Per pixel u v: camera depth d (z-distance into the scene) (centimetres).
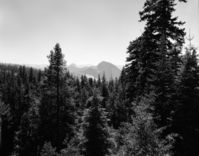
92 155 1092
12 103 4669
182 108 779
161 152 527
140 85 1268
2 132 3262
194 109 774
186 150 717
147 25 1266
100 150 1098
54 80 2098
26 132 2172
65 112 2152
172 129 776
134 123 609
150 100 834
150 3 1244
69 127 2091
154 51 1196
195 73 820
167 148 550
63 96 2144
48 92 2119
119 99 3328
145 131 569
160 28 1201
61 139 1970
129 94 1523
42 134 2150
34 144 2109
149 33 1223
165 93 830
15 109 4262
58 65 2066
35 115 2308
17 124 3716
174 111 784
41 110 2273
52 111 2119
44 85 2295
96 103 1197
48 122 2125
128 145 607
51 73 2109
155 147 539
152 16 1216
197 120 777
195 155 715
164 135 758
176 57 1144
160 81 859
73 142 1265
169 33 1212
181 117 755
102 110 1224
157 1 1204
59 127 2067
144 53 1254
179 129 762
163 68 875
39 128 2172
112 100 4116
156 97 840
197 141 724
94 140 1113
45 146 1319
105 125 1202
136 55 1425
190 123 764
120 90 3453
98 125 1160
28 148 2086
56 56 2058
